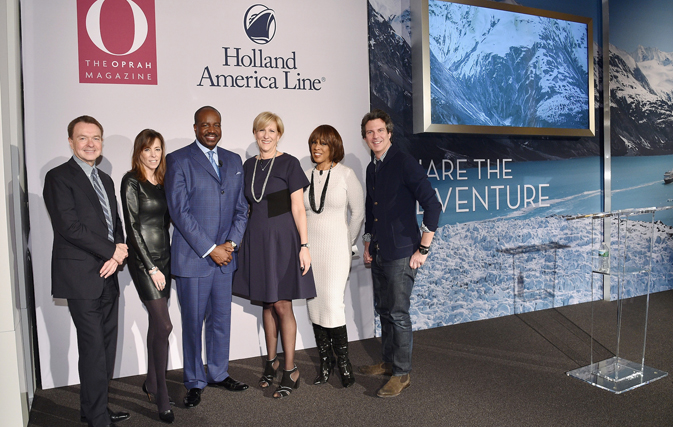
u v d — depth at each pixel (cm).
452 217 410
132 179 244
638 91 498
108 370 250
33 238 286
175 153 257
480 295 423
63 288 222
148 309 246
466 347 348
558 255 457
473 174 418
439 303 407
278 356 338
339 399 263
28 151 285
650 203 508
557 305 460
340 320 277
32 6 284
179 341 321
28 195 286
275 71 343
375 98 382
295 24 348
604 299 472
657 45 507
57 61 291
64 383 296
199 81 323
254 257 267
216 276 266
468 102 400
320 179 279
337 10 361
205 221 257
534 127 427
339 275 277
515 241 437
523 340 362
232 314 334
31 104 285
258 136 272
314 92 355
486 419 235
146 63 310
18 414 221
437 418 237
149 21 310
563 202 459
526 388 272
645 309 298
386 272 269
